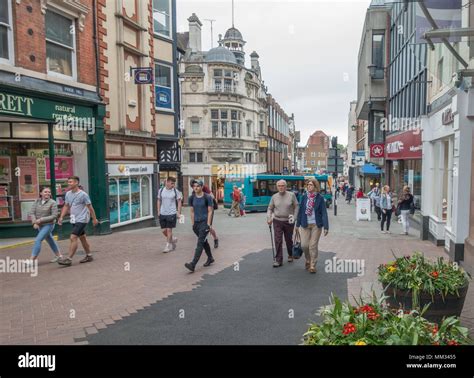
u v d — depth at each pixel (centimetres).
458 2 601
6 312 557
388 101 2408
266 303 593
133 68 1552
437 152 1177
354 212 2523
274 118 5262
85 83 1299
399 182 2253
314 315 539
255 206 2911
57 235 1187
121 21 1485
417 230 1497
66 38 1248
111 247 1084
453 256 873
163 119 1909
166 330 491
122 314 549
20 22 1049
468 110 837
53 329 496
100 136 1357
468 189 858
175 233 1410
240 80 3822
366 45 2495
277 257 831
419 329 306
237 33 4322
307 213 775
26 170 1202
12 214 1178
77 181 867
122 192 1526
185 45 4228
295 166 8269
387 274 470
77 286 686
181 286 688
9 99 1019
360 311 329
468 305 550
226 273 779
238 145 3797
